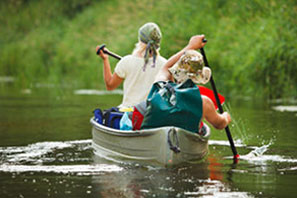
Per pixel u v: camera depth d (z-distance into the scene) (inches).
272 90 999.0
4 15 2399.1
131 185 332.8
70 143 511.5
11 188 329.1
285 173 370.3
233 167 391.2
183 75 394.9
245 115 725.9
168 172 371.6
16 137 550.3
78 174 367.2
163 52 999.0
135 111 412.8
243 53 1083.3
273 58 983.6
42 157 432.1
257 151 456.1
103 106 882.1
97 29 1807.3
